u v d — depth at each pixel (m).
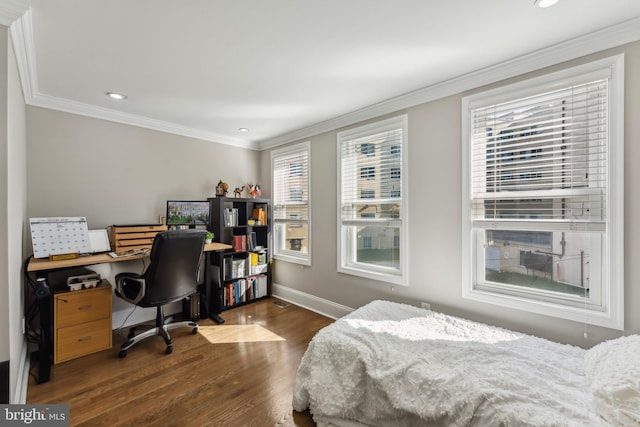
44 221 2.36
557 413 1.12
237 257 3.80
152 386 1.96
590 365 1.38
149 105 2.79
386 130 2.75
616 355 1.32
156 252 2.33
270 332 2.87
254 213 3.95
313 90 2.46
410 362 1.50
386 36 1.71
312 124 3.40
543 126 1.93
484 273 2.23
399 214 2.72
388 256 2.86
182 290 2.61
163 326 2.61
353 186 3.11
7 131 1.37
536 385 1.30
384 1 1.42
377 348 1.65
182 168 3.50
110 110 2.89
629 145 1.60
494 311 2.12
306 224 3.70
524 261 2.07
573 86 1.78
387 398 1.46
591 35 1.66
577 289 1.86
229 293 3.54
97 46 1.78
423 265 2.50
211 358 2.35
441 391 1.32
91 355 2.37
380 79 2.26
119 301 2.99
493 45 1.80
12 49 1.52
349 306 3.13
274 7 1.45
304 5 1.44
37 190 2.52
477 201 2.22
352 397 1.56
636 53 1.58
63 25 1.57
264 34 1.69
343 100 2.68
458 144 2.28
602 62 1.67
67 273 2.67
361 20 1.57
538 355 1.58
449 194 2.33
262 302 3.82
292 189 3.88
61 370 2.15
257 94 2.54
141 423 1.62
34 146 2.50
